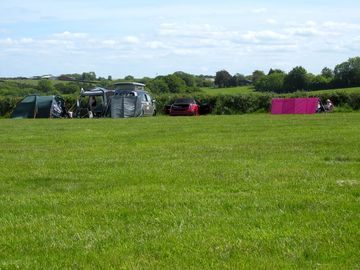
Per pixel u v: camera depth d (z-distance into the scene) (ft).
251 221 21.62
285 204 24.25
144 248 18.63
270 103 151.33
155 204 24.91
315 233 19.80
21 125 85.05
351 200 24.81
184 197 26.21
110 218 22.71
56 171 35.14
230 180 30.50
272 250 18.20
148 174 33.06
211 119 96.53
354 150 42.55
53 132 67.77
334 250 18.02
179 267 16.87
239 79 321.93
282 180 30.25
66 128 75.56
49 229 21.21
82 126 79.97
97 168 36.11
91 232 20.70
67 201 26.08
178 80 253.85
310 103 138.82
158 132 65.31
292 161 37.52
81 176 33.09
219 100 152.97
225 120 90.99
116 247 18.84
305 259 17.40
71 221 22.34
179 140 54.39
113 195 27.17
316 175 31.50
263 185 28.91
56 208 24.68
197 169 34.55
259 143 49.60
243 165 35.88
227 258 17.57
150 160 39.37
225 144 49.44
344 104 147.13
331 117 92.79
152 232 20.47
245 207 23.94
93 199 26.35
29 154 44.68
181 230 20.68
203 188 28.45
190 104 138.82
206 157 40.52
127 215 23.13
